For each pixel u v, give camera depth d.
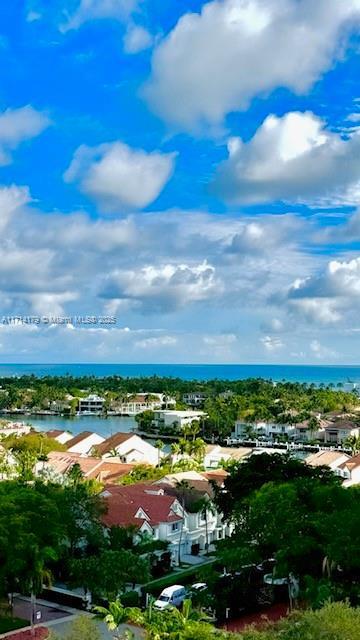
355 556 58.31
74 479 108.19
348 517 60.66
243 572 70.81
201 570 76.25
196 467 144.12
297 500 68.25
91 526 77.31
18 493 67.19
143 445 183.62
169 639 45.91
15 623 62.00
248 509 75.56
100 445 181.50
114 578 65.69
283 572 63.59
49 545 64.56
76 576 67.62
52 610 66.25
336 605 40.62
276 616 64.94
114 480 124.88
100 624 61.03
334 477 88.31
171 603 66.50
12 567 58.78
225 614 64.19
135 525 83.31
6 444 172.38
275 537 65.38
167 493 102.31
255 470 90.50
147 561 73.12
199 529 95.88
